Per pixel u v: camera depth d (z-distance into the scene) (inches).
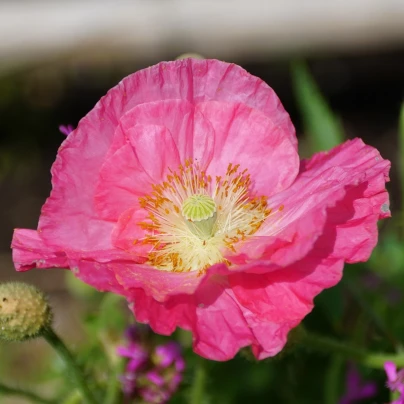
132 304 16.0
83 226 17.0
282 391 20.5
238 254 16.7
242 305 16.4
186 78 17.2
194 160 17.3
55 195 16.9
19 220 30.8
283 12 30.2
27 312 17.2
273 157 17.3
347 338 20.0
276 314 16.2
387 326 19.3
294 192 17.2
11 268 28.5
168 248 17.2
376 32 30.5
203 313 16.4
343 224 16.3
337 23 30.2
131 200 17.2
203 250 17.2
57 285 27.7
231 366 20.2
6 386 18.3
